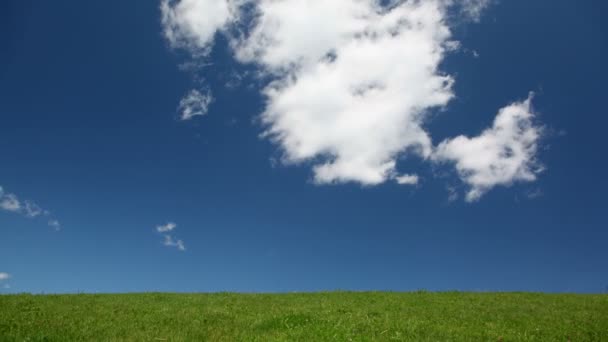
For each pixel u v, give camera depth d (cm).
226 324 1780
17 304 2205
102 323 1730
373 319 1936
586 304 2595
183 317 1923
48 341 1398
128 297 2795
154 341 1458
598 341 1631
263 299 2808
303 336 1517
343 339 1478
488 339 1587
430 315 2109
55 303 2353
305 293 3234
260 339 1477
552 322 1986
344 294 3125
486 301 2692
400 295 3039
